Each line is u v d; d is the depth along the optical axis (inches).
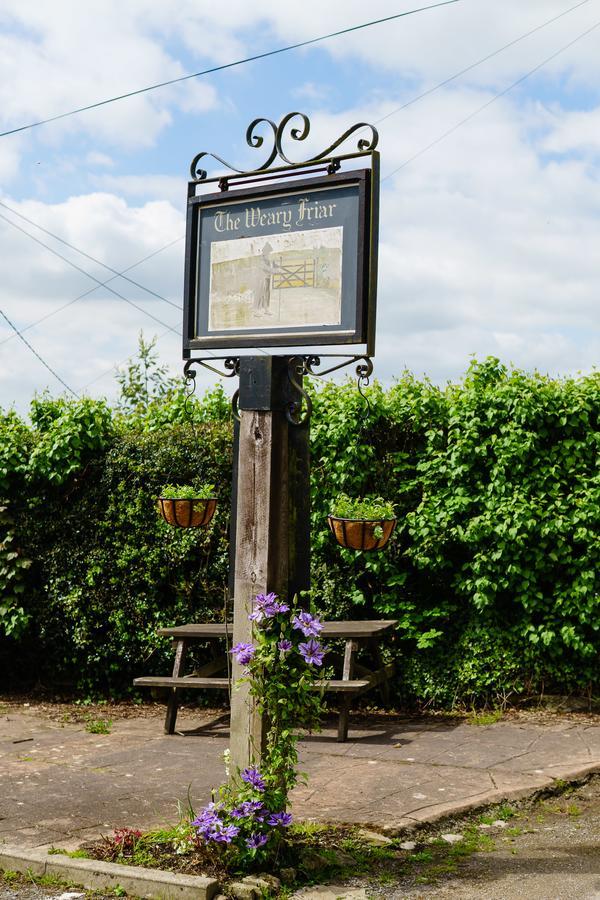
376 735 283.3
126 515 347.9
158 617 344.2
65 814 205.0
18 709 341.7
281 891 162.4
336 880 169.6
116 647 351.9
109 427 365.4
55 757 262.7
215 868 168.4
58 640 362.9
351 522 262.4
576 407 303.6
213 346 191.2
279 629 178.9
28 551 362.9
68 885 168.6
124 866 168.2
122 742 283.6
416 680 319.6
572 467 306.3
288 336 181.3
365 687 279.7
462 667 314.0
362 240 173.2
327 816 201.2
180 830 183.0
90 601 352.2
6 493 366.0
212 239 193.9
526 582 302.7
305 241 180.7
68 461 354.0
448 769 239.3
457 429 315.3
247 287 188.1
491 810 210.4
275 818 169.9
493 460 313.0
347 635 289.1
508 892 164.2
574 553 305.0
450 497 316.5
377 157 174.4
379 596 325.1
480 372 319.3
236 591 181.8
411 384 331.3
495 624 313.6
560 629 304.3
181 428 350.9
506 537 303.6
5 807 210.8
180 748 274.2
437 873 173.5
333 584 329.1
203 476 341.4
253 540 180.2
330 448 330.0
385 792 219.0
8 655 375.2
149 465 346.9
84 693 360.8
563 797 223.8
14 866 175.8
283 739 175.9
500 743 266.7
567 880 169.9
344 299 175.3
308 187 180.1
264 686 174.4
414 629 317.7
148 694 354.3
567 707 306.5
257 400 180.2
